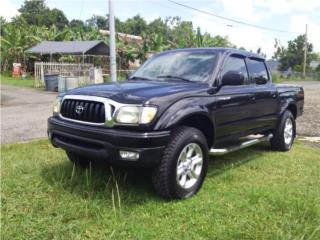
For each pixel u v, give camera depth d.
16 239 3.63
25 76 34.06
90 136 4.54
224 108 5.43
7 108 13.95
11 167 5.77
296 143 8.61
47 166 5.87
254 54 6.77
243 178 5.73
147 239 3.71
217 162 6.61
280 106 7.35
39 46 29.00
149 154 4.32
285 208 4.40
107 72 33.34
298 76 61.84
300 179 5.75
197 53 5.93
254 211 4.37
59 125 4.91
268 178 5.77
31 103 15.62
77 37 37.59
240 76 5.55
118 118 4.39
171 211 4.38
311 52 75.25
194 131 4.82
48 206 4.36
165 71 5.81
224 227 3.96
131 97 4.49
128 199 4.62
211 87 5.29
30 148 7.12
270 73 7.29
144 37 38.84
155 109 4.41
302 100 8.38
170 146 4.54
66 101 4.99
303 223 3.99
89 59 33.81
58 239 3.66
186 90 4.92
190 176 4.89
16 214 4.14
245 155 7.20
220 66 5.58
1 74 37.69
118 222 4.02
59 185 4.91
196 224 4.05
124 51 35.25
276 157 7.11
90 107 4.64
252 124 6.36
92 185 4.95
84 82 21.00
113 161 4.41
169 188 4.57
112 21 16.11
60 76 21.16
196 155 4.96
